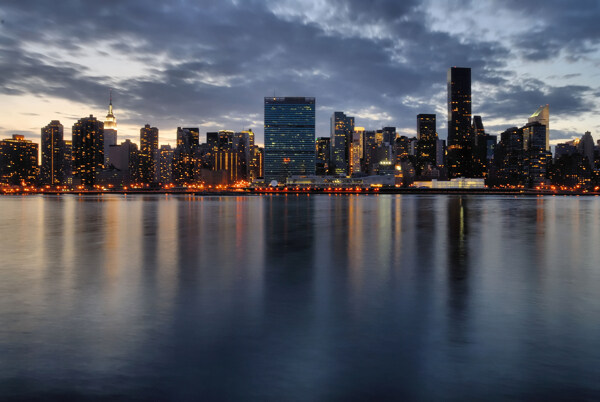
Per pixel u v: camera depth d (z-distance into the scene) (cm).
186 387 849
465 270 2180
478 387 852
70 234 4191
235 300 1540
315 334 1155
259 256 2694
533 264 2364
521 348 1051
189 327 1215
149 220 6341
